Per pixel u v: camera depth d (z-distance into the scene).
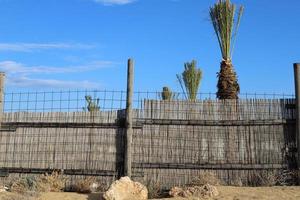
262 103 14.67
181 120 14.77
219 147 14.62
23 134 15.62
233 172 14.49
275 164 14.37
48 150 15.38
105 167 14.91
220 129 14.71
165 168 14.63
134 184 13.22
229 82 16.06
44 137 15.47
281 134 14.49
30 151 15.49
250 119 14.62
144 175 14.65
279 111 14.56
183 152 14.70
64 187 14.84
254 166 14.39
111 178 14.77
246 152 14.53
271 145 14.48
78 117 15.27
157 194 13.82
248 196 12.50
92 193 13.97
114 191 12.78
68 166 15.17
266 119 14.52
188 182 14.49
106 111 15.12
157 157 14.72
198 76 20.61
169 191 13.79
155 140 14.79
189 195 12.89
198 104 14.84
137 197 13.00
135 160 14.75
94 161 15.01
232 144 14.60
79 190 14.53
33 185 14.38
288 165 14.34
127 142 14.70
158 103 14.91
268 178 14.16
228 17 16.34
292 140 14.43
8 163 15.56
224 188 13.57
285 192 12.83
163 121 14.78
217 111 14.77
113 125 14.99
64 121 15.34
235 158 14.54
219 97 16.16
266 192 12.91
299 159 14.20
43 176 14.99
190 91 20.55
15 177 15.41
